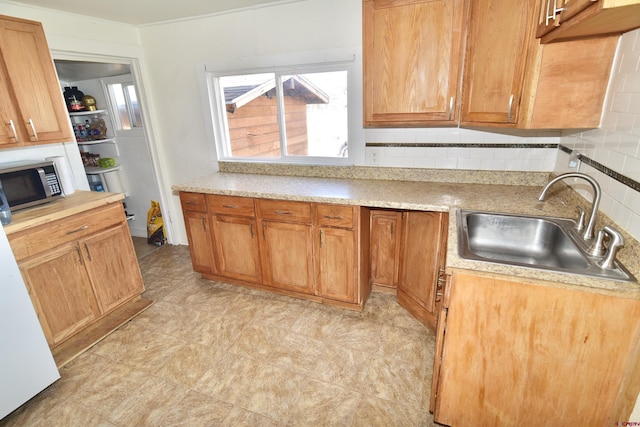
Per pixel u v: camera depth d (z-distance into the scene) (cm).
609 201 136
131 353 204
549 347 121
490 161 223
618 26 117
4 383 158
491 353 130
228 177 282
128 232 246
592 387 120
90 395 175
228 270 271
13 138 202
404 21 184
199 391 175
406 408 161
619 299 107
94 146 395
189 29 279
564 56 143
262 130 290
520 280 118
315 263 235
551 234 159
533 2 143
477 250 172
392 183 240
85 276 216
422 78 190
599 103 145
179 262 327
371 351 199
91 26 260
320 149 273
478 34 169
